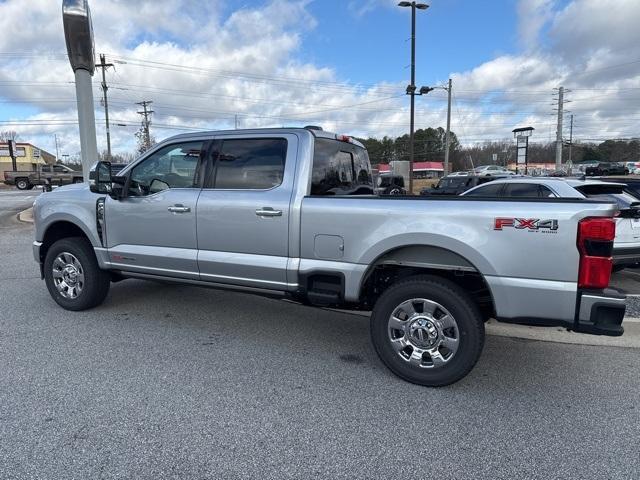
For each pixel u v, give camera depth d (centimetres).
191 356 424
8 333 476
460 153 10631
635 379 386
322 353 437
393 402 345
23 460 269
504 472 265
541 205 329
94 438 292
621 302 312
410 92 2417
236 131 449
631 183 804
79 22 1191
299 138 424
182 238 465
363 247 381
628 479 260
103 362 407
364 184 547
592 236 315
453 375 358
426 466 271
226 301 599
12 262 850
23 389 354
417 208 363
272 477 259
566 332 493
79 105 1270
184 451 281
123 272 509
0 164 6156
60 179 3819
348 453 282
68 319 522
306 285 409
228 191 443
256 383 372
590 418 324
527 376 392
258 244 426
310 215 400
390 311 377
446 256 372
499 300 341
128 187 496
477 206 346
